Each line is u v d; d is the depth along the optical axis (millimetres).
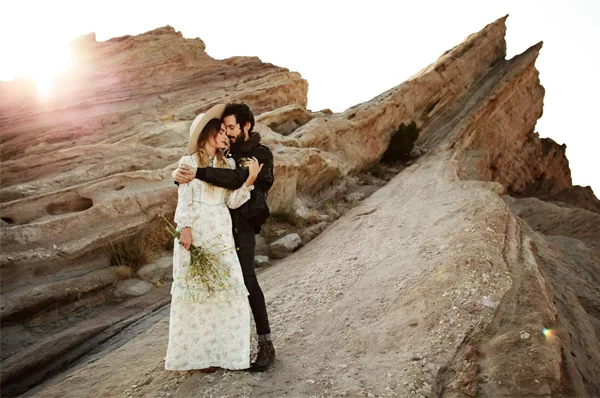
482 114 28906
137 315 6379
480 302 4266
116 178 8164
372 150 20375
